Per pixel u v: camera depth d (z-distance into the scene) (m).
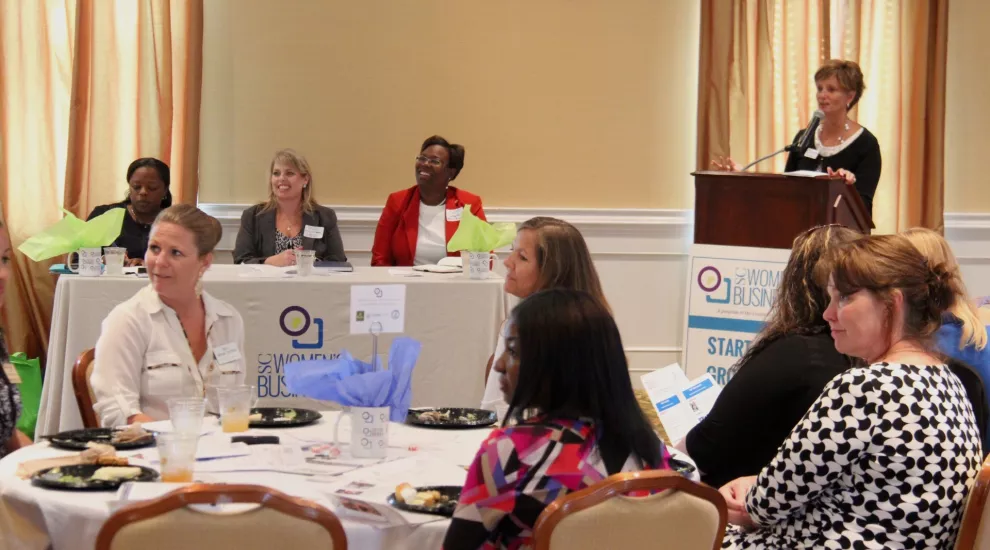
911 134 6.47
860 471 2.04
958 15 6.58
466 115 6.47
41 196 6.11
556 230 2.95
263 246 5.41
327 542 1.80
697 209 4.80
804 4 6.38
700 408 3.06
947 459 2.02
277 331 4.30
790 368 2.52
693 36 6.54
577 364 1.82
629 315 6.61
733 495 2.43
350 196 6.43
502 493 1.79
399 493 2.05
